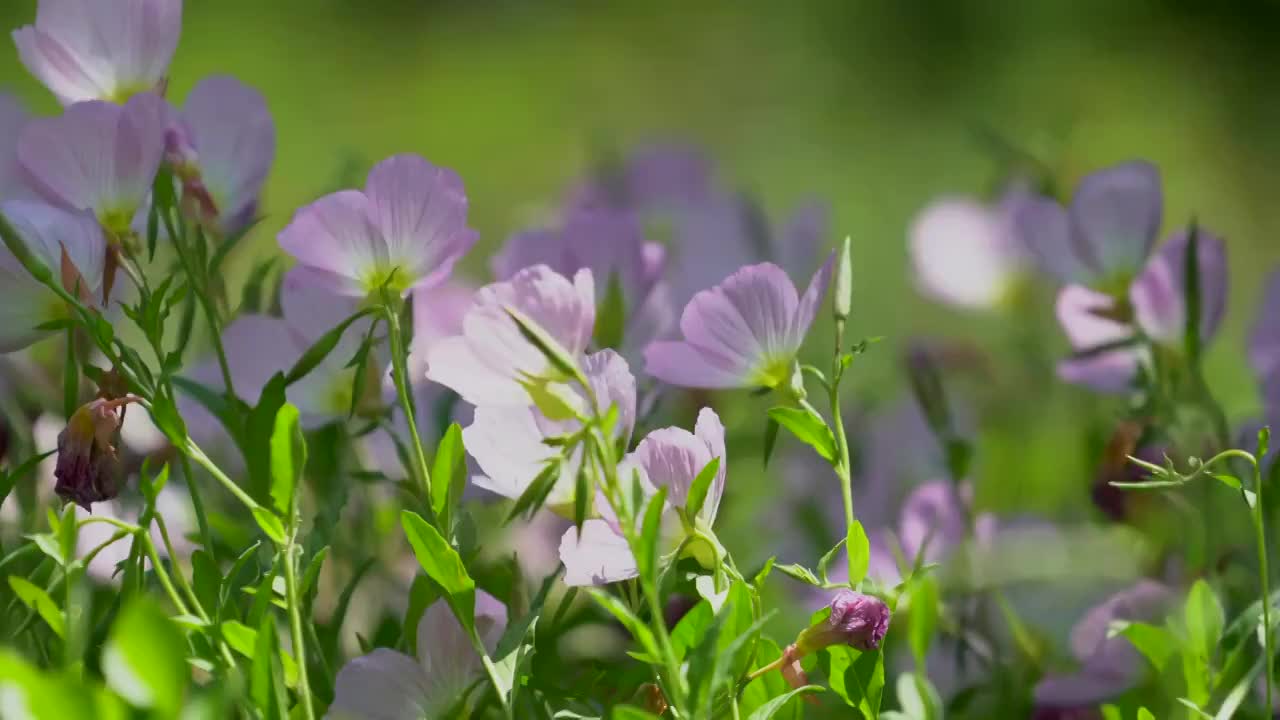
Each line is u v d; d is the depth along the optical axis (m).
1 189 1.66
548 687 1.55
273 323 1.63
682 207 2.46
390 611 1.69
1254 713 1.61
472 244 1.57
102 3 1.61
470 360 1.52
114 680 1.42
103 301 1.57
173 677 1.42
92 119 1.57
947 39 10.16
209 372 1.63
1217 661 1.60
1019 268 2.10
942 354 2.08
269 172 1.65
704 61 10.45
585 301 1.52
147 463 1.52
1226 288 1.72
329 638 1.59
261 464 1.56
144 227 1.60
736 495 1.88
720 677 1.48
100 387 1.57
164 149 1.59
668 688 1.51
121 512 1.66
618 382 1.52
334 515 1.61
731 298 1.57
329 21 11.06
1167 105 8.38
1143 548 1.71
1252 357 1.76
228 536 1.66
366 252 1.57
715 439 1.54
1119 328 1.73
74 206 1.57
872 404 2.01
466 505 1.61
